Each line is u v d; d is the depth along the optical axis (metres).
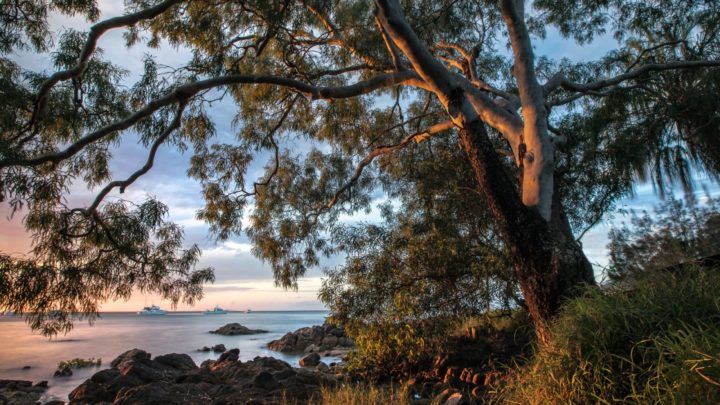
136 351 20.11
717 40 10.26
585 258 5.76
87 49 6.12
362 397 7.75
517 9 7.14
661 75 10.73
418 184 11.34
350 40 9.47
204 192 11.08
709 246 6.10
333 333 29.77
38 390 14.34
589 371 3.79
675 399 3.03
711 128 10.55
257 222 12.64
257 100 11.15
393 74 7.67
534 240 5.85
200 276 7.01
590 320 4.08
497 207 6.18
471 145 6.55
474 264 10.48
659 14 10.42
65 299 6.06
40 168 6.51
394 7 6.84
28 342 35.00
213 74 8.95
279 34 9.54
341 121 12.51
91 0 7.43
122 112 7.82
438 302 10.94
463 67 10.50
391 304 11.40
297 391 9.51
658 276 4.42
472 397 8.07
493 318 11.80
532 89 6.66
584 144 11.04
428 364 11.59
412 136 10.09
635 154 10.55
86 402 10.42
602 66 11.60
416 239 11.16
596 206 10.97
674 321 3.67
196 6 8.99
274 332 49.03
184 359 16.48
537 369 4.25
